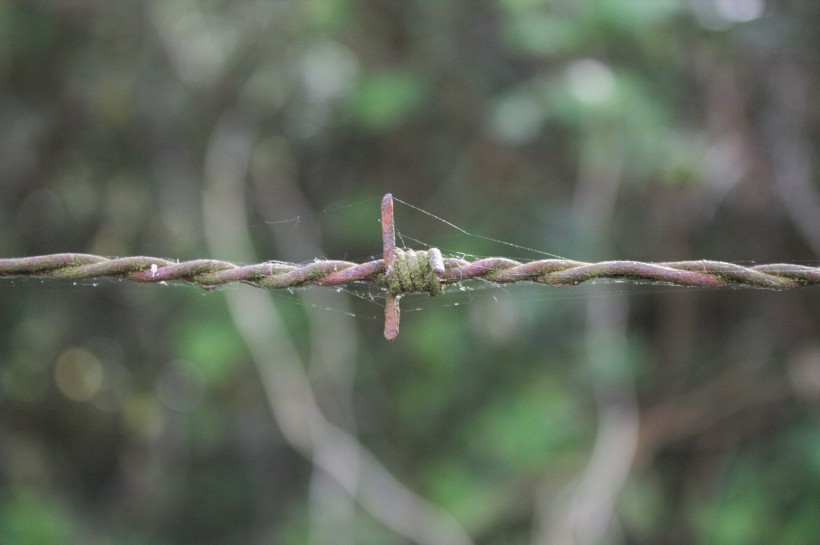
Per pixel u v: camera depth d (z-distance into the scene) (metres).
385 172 4.42
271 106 4.41
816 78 3.79
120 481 4.96
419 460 4.50
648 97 3.63
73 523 4.58
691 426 4.13
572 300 4.11
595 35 3.54
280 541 4.49
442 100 4.12
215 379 4.23
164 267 1.66
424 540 4.00
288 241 4.41
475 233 4.14
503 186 4.16
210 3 4.48
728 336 4.28
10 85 4.46
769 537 3.69
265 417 4.74
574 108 3.40
